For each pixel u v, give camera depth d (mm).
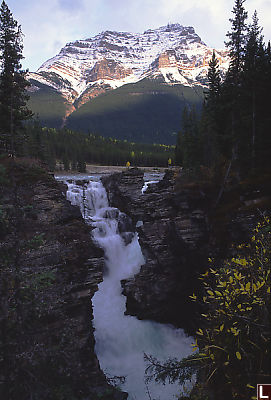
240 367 2625
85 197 27047
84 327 12500
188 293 18219
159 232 19812
